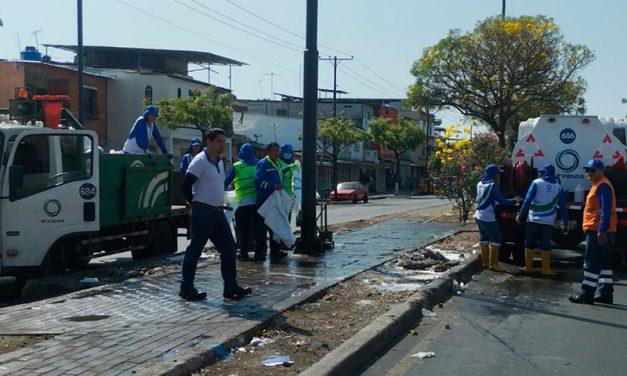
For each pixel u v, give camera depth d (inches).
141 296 332.2
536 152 565.0
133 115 1609.3
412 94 1210.0
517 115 1229.1
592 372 248.4
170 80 1621.6
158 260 475.8
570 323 325.7
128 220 459.5
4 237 378.9
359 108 2832.2
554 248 581.9
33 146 391.5
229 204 500.1
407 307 322.7
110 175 441.7
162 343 244.8
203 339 250.8
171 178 514.9
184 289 325.4
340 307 325.1
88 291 345.7
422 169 3540.8
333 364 231.1
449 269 445.4
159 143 511.5
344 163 2517.2
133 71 1659.7
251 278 393.1
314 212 510.6
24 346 243.6
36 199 389.1
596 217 371.2
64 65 1536.7
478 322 326.0
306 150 504.4
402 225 789.2
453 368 252.1
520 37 1119.6
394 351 273.7
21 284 408.5
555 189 470.6
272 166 469.1
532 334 303.6
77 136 410.0
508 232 520.1
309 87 498.0
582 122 553.3
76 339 250.4
